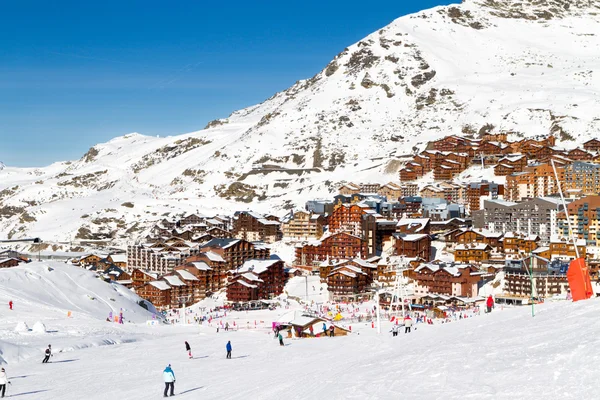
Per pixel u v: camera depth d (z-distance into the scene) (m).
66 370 71.75
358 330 124.88
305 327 118.62
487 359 40.03
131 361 77.75
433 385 35.75
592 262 196.38
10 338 89.25
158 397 52.91
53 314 116.25
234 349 88.25
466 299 188.25
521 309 75.38
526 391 30.84
